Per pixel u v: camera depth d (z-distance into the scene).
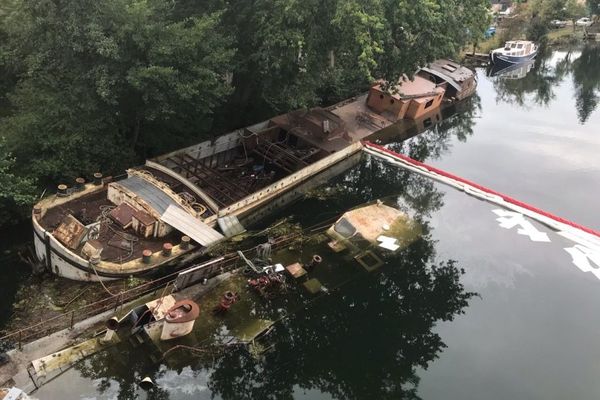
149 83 23.05
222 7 27.38
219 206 24.61
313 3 24.72
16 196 19.69
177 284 19.56
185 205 22.22
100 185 22.84
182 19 27.52
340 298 21.70
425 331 20.89
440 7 28.23
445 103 44.09
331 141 31.77
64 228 19.55
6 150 21.81
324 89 38.53
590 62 63.12
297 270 22.36
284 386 17.91
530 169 35.25
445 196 30.38
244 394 17.28
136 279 19.94
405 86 40.25
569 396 18.83
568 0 70.12
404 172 32.62
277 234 24.72
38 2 21.33
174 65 23.91
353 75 32.16
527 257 25.75
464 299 22.83
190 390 16.92
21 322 18.05
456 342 20.73
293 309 20.69
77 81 22.94
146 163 24.95
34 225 19.94
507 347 20.70
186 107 25.77
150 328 17.83
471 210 29.28
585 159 37.00
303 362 18.81
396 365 19.34
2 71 27.77
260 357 18.58
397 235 25.92
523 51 57.12
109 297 18.73
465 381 19.14
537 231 27.69
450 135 39.50
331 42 27.06
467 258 25.30
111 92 22.73
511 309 22.53
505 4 78.56
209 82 24.39
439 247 25.83
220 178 27.12
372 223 26.19
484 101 47.12
